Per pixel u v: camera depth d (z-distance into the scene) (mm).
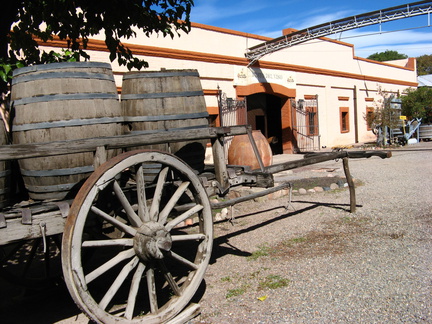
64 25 5641
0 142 3475
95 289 4383
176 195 3564
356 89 25406
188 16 5871
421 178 10289
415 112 23594
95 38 10898
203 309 3832
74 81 3760
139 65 6410
